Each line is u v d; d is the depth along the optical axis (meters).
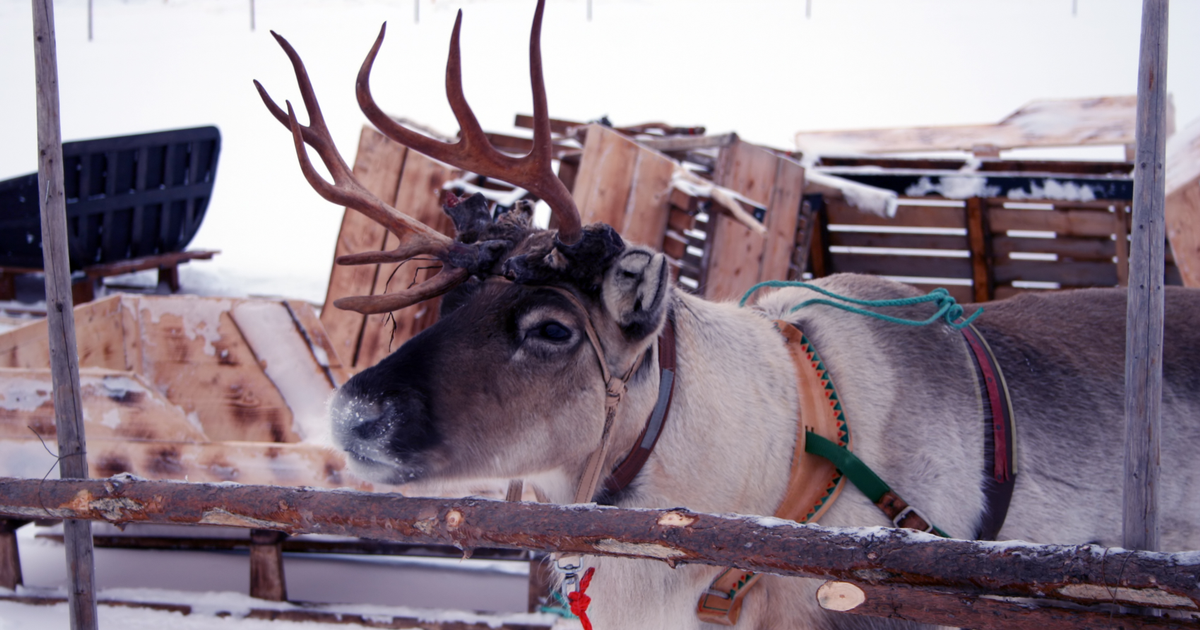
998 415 1.93
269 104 1.78
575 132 4.84
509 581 3.48
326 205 11.67
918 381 1.95
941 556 1.35
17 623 2.99
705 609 1.81
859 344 2.00
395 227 1.85
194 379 3.53
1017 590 1.33
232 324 3.52
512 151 5.04
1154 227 1.50
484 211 1.89
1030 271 5.40
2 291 6.82
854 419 1.89
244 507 1.61
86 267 6.42
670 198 3.96
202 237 10.07
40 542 3.90
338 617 2.98
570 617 2.80
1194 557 1.24
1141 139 1.51
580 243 1.70
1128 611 1.38
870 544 1.38
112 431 3.00
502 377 1.70
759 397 1.89
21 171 11.67
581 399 1.74
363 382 1.66
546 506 1.49
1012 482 1.90
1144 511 1.51
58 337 1.87
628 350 1.74
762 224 4.04
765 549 1.39
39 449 2.95
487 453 1.72
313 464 2.92
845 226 5.64
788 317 2.11
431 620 2.95
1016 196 4.57
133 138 6.39
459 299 1.83
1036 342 2.15
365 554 3.50
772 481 1.87
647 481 1.82
